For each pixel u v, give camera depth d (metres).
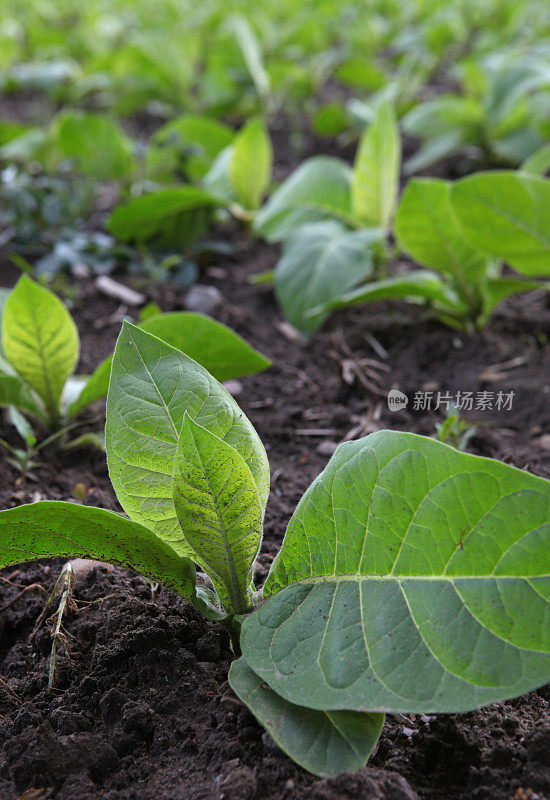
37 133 2.39
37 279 1.83
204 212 1.89
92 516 1.01
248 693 1.00
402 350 1.52
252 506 1.01
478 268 1.46
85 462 1.34
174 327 1.23
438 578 0.97
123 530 1.02
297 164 2.59
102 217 2.14
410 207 1.42
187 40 3.45
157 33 3.68
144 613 1.12
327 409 1.42
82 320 1.69
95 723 1.05
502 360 1.46
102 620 1.12
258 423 1.40
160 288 1.79
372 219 1.67
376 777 0.98
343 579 1.00
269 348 1.57
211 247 1.89
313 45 3.64
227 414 1.03
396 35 3.97
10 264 1.94
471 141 2.38
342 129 2.73
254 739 1.02
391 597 0.98
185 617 1.11
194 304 1.70
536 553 0.96
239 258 1.95
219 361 1.26
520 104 2.31
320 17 4.04
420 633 0.97
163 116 3.22
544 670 0.94
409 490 0.99
